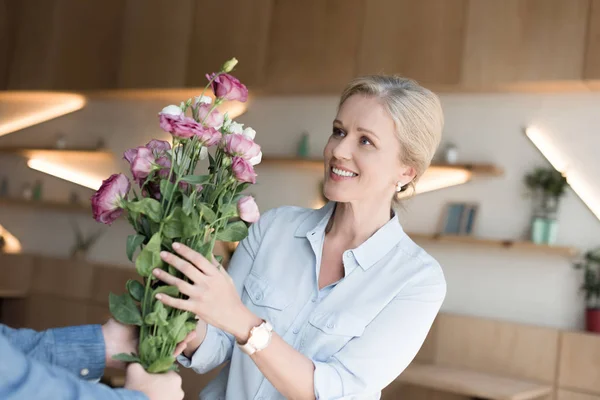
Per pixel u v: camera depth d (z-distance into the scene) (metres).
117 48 6.00
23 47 6.54
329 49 4.98
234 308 1.42
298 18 5.12
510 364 4.27
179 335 1.36
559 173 4.27
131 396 1.23
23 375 1.12
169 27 5.74
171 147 1.42
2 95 6.73
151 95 5.99
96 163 6.41
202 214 1.35
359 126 1.73
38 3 6.48
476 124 4.64
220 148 1.43
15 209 6.85
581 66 4.14
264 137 5.45
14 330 1.35
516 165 4.50
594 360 4.02
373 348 1.69
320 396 1.57
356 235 1.81
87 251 6.37
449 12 4.57
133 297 1.36
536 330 4.22
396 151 1.75
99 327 1.38
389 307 1.74
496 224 4.53
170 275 1.34
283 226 1.90
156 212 1.33
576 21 4.18
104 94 6.16
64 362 1.34
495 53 4.40
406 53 4.69
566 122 4.37
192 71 5.59
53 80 6.33
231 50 5.41
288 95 5.34
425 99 1.77
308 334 1.74
